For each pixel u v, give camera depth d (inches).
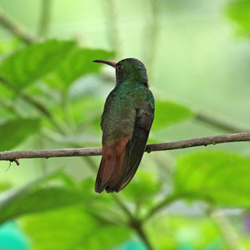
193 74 619.8
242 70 603.5
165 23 579.2
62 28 497.4
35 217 337.1
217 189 292.8
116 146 246.4
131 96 278.1
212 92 613.6
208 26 615.8
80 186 316.5
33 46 278.2
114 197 290.0
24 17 592.4
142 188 289.1
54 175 295.0
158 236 373.7
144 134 262.8
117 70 318.0
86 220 333.4
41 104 326.3
